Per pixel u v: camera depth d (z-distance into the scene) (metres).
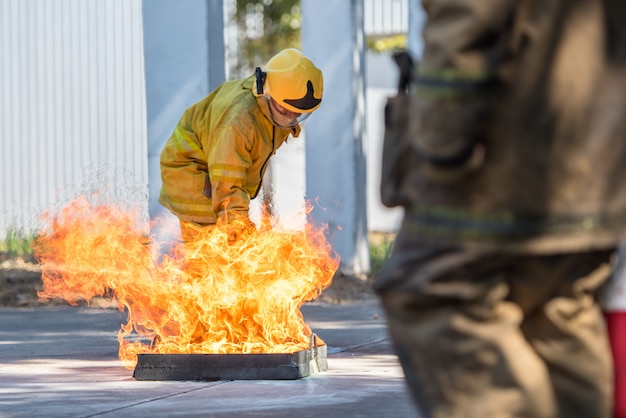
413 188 3.18
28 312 11.55
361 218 14.64
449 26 3.01
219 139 7.16
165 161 7.74
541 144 3.08
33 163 17.69
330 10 14.33
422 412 3.26
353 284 13.35
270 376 6.71
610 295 3.51
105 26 17.56
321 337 9.15
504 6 2.99
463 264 3.10
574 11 3.12
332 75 14.35
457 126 2.98
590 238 3.10
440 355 3.17
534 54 3.08
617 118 3.14
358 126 14.59
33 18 17.92
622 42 3.19
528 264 3.14
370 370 7.18
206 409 5.82
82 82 17.64
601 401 3.35
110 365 7.61
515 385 3.13
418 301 3.19
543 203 3.08
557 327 3.29
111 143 17.41
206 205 7.61
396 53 3.42
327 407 5.86
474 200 3.08
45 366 7.58
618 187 3.15
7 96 17.95
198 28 13.34
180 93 13.38
